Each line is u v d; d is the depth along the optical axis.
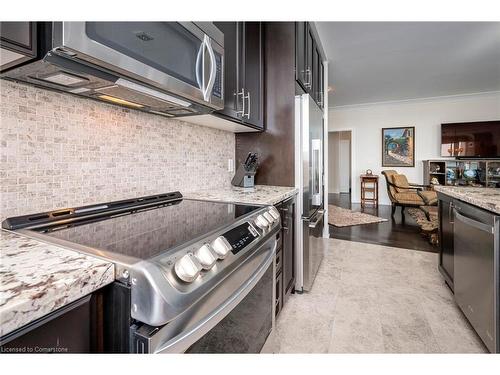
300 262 2.06
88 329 0.52
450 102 5.63
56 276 0.48
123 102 1.17
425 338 1.52
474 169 5.30
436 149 5.78
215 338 0.73
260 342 1.06
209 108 1.30
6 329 0.39
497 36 3.04
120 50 0.78
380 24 2.75
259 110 2.08
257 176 2.24
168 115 1.48
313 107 2.24
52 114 0.99
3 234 0.77
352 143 6.59
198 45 1.13
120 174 1.28
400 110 6.08
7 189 0.87
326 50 3.38
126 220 1.01
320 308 1.85
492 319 1.31
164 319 0.52
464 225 1.63
